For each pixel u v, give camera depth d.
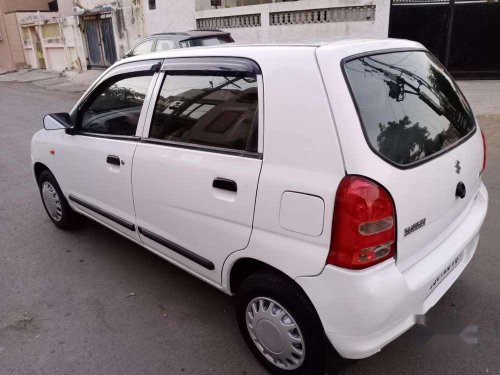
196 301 3.19
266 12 12.09
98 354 2.70
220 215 2.41
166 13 15.02
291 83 2.09
